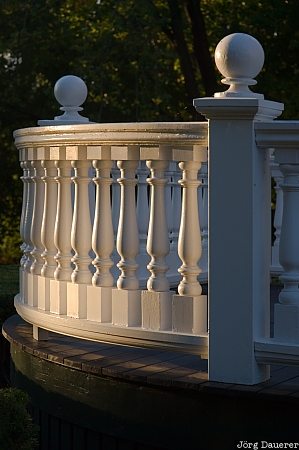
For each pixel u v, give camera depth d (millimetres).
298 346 4746
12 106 26453
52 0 24703
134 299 5449
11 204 28484
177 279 7914
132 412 5324
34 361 6258
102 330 5547
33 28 25359
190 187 5148
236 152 4836
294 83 24828
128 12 22344
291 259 4828
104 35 22938
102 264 5645
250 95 4836
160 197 5266
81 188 5832
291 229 4824
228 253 4895
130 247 5445
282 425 4730
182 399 5062
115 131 5387
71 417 5793
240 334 4891
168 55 23375
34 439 5793
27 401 5902
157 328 5297
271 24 24906
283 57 25719
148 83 23406
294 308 4824
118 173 7410
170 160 5207
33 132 6172
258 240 4898
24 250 6820
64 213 6055
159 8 24797
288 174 4809
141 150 5277
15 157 27828
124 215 5449
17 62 25906
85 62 22922
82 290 5809
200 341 5074
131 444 5395
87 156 5648
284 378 5090
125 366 5504
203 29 24141
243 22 26312
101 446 5609
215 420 4934
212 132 4883
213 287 4941
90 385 5602
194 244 5152
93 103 24922
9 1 24406
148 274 7609
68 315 5922
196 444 5016
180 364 5562
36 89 26438
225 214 4887
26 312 6520
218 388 4828
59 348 6195
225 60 4855
